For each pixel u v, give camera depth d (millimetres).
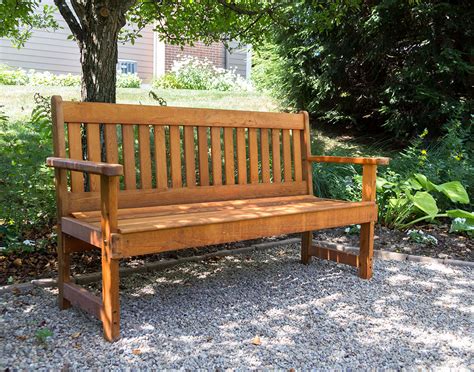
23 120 5762
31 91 7293
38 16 5141
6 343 2141
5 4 3871
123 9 3416
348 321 2502
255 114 3332
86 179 3527
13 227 3393
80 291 2402
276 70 7328
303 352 2150
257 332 2348
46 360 2008
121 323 2395
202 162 3092
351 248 3816
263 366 2018
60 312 2521
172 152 2965
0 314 2453
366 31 6285
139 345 2172
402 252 3803
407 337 2330
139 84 9680
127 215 2650
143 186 2828
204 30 4898
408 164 5066
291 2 5145
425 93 5855
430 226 4391
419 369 2031
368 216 3152
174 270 3305
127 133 2779
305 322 2480
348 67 6750
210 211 2809
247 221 2543
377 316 2576
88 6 3344
